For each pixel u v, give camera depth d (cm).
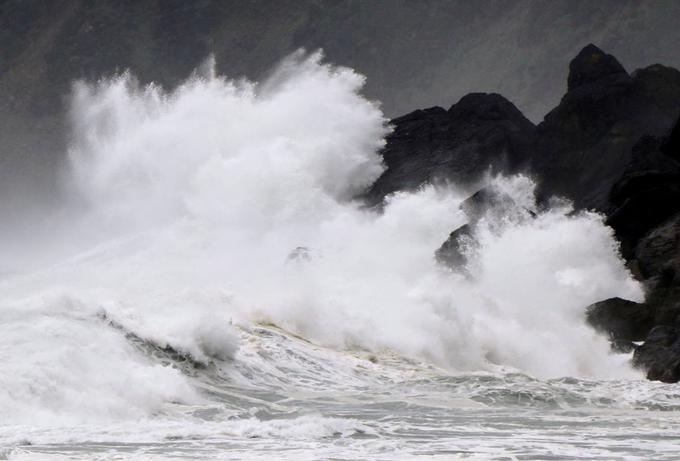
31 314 6650
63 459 4281
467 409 6488
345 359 8269
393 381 7819
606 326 10319
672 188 11900
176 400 6334
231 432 5069
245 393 6850
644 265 11325
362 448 4653
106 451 4516
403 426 5559
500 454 4531
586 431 5453
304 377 7600
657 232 11494
